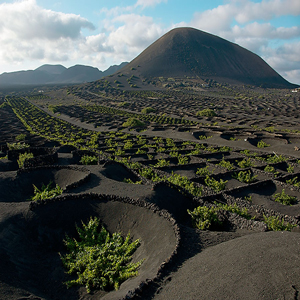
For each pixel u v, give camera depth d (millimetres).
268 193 23812
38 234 15781
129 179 25672
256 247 11016
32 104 163375
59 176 25078
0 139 57031
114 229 16438
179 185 21844
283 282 8867
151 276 10758
